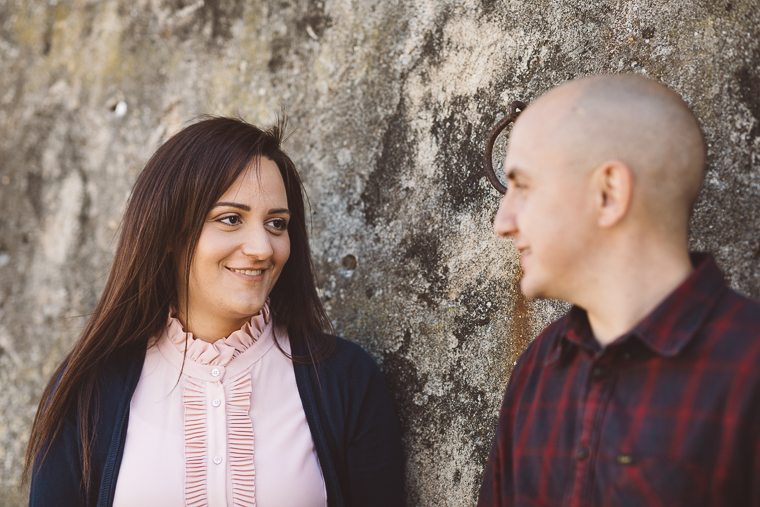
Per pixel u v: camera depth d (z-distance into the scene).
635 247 0.82
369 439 1.40
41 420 1.40
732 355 0.76
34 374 2.26
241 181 1.29
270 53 1.85
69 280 2.23
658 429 0.78
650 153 0.79
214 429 1.29
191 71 2.03
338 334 1.66
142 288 1.36
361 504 1.41
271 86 1.84
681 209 0.82
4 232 2.40
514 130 0.89
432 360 1.46
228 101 1.94
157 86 2.10
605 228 0.82
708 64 1.13
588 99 0.82
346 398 1.41
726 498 0.74
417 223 1.51
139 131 2.13
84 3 2.29
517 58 1.36
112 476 1.26
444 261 1.46
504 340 1.35
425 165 1.51
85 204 2.23
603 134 0.80
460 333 1.42
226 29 1.96
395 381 1.53
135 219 1.37
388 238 1.57
